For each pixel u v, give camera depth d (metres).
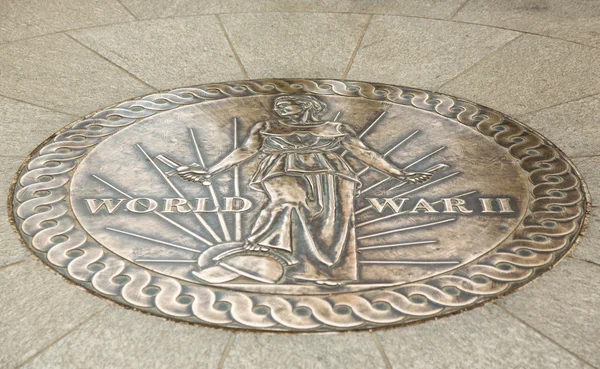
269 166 4.43
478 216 4.09
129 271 3.70
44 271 3.72
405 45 6.07
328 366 3.21
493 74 5.63
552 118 5.07
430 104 5.22
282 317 3.45
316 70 5.73
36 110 5.11
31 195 4.26
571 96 5.31
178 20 6.40
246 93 5.33
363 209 4.11
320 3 6.74
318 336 3.36
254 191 4.25
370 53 5.96
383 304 3.52
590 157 4.64
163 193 4.25
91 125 4.93
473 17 6.48
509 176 4.45
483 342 3.34
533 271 3.73
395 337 3.36
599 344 3.32
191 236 3.92
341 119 4.97
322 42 6.12
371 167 4.46
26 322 3.43
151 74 5.63
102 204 4.17
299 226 3.97
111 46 5.98
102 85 5.46
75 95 5.32
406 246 3.86
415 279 3.66
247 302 3.53
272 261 3.76
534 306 3.53
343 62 5.84
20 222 4.05
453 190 4.30
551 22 6.35
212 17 6.46
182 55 5.90
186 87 5.44
